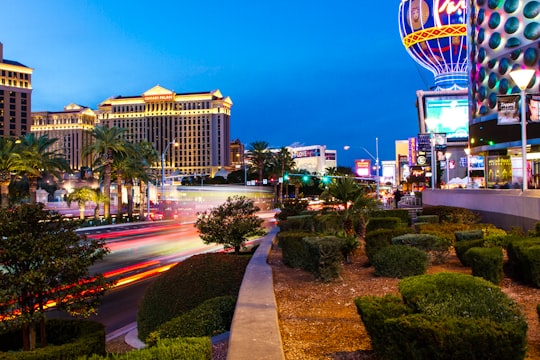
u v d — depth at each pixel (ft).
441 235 46.68
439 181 227.81
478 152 149.59
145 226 168.76
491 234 44.88
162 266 75.05
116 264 77.36
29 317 25.67
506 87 135.03
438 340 13.53
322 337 19.88
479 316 15.47
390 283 30.30
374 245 39.63
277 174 334.44
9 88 592.60
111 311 48.24
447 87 337.52
